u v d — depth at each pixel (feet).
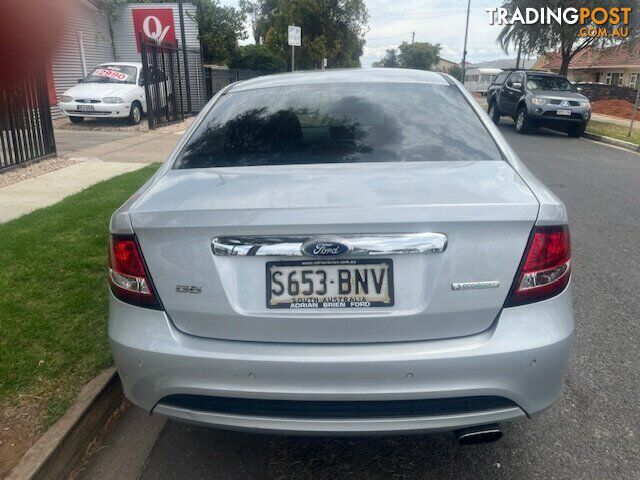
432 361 6.85
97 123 54.03
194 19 74.64
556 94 55.62
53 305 12.73
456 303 6.97
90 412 9.36
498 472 8.68
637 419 10.03
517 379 7.07
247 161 8.92
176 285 7.22
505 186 7.75
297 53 130.62
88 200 22.27
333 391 6.93
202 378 7.16
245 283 7.06
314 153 8.95
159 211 7.16
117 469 8.70
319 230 6.83
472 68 232.32
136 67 55.88
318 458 9.00
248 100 10.52
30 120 31.91
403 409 7.07
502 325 7.06
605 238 20.89
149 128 49.32
